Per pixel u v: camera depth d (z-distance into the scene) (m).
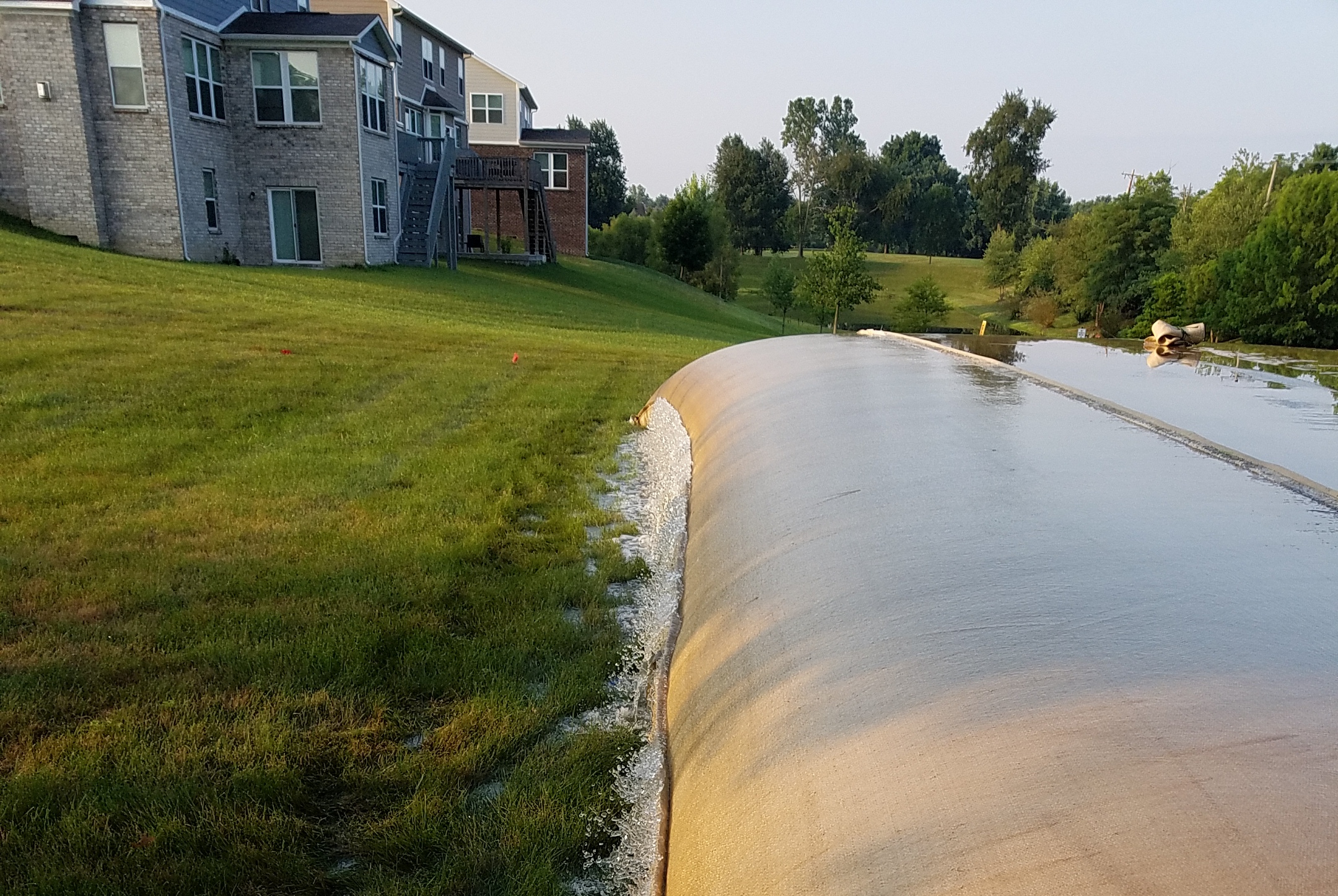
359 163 18.11
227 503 4.63
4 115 14.96
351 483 5.09
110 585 3.55
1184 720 1.21
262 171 17.81
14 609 3.33
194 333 9.34
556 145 35.59
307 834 2.30
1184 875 0.97
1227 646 1.38
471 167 26.56
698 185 47.97
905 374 4.35
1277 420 3.11
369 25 18.20
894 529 2.20
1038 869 1.06
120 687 2.86
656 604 3.52
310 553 4.02
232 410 6.54
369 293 14.89
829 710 1.59
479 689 2.98
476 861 2.22
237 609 3.41
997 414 3.28
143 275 12.54
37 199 15.23
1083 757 1.19
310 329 10.45
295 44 17.22
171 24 15.27
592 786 2.50
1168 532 1.92
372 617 3.41
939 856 1.16
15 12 14.44
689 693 2.24
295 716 2.77
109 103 15.12
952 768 1.28
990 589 1.74
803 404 3.89
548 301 19.20
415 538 4.26
